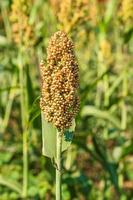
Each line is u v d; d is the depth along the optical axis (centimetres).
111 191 632
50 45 275
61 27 554
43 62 279
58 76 274
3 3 758
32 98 533
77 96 285
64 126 286
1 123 811
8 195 604
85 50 834
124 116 702
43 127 306
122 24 670
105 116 651
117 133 716
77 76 279
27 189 562
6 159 693
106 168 564
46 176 621
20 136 718
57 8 600
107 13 688
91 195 608
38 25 659
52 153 303
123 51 762
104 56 702
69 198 602
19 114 826
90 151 561
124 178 698
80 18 553
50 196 615
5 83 815
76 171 641
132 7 646
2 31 879
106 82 700
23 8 538
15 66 607
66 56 273
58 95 278
